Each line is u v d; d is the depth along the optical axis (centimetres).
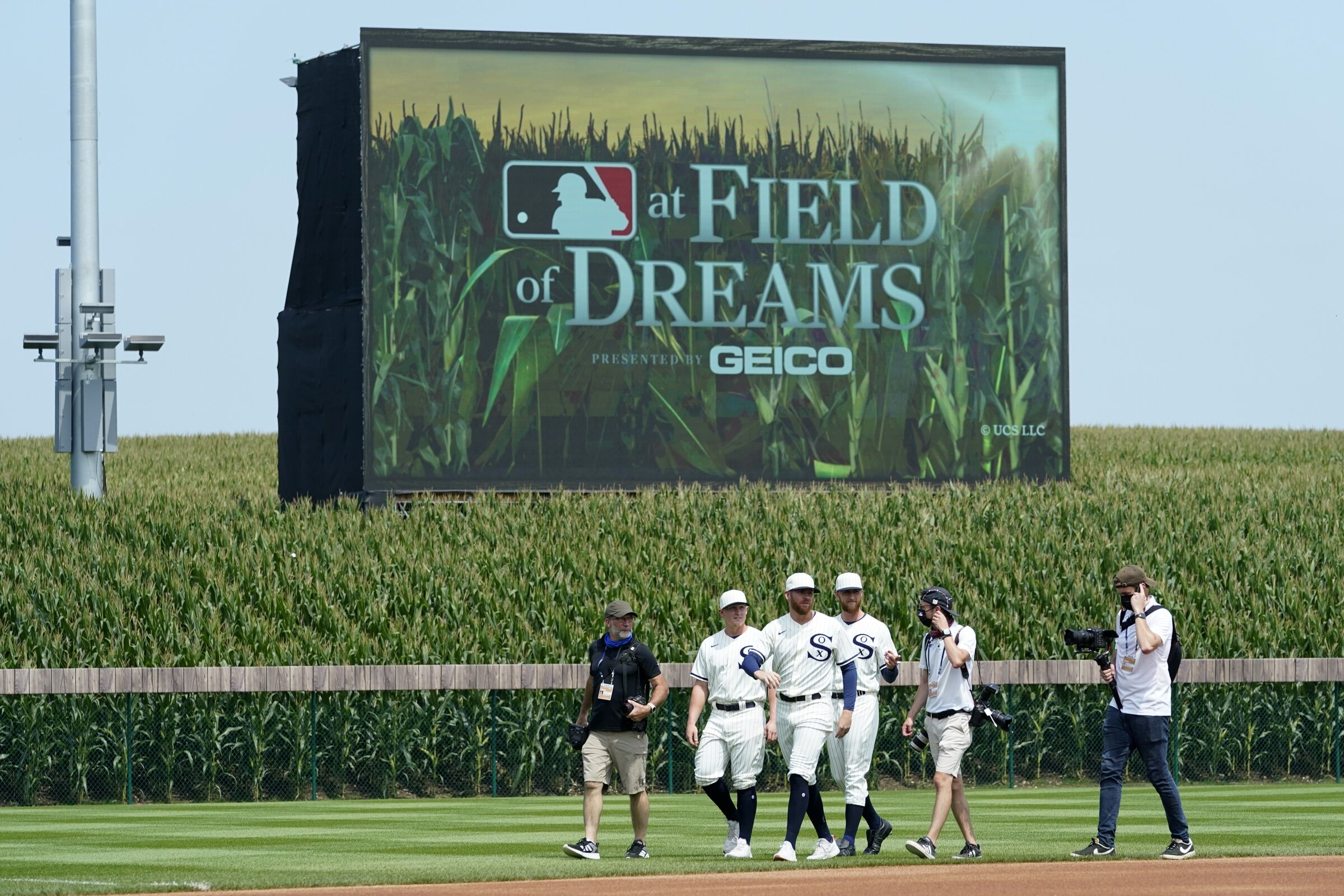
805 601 3500
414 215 9000
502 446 9081
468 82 9069
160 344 8881
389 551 8512
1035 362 9600
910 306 9469
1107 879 3086
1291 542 9388
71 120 8938
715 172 9281
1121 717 3431
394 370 8988
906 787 6788
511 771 6781
